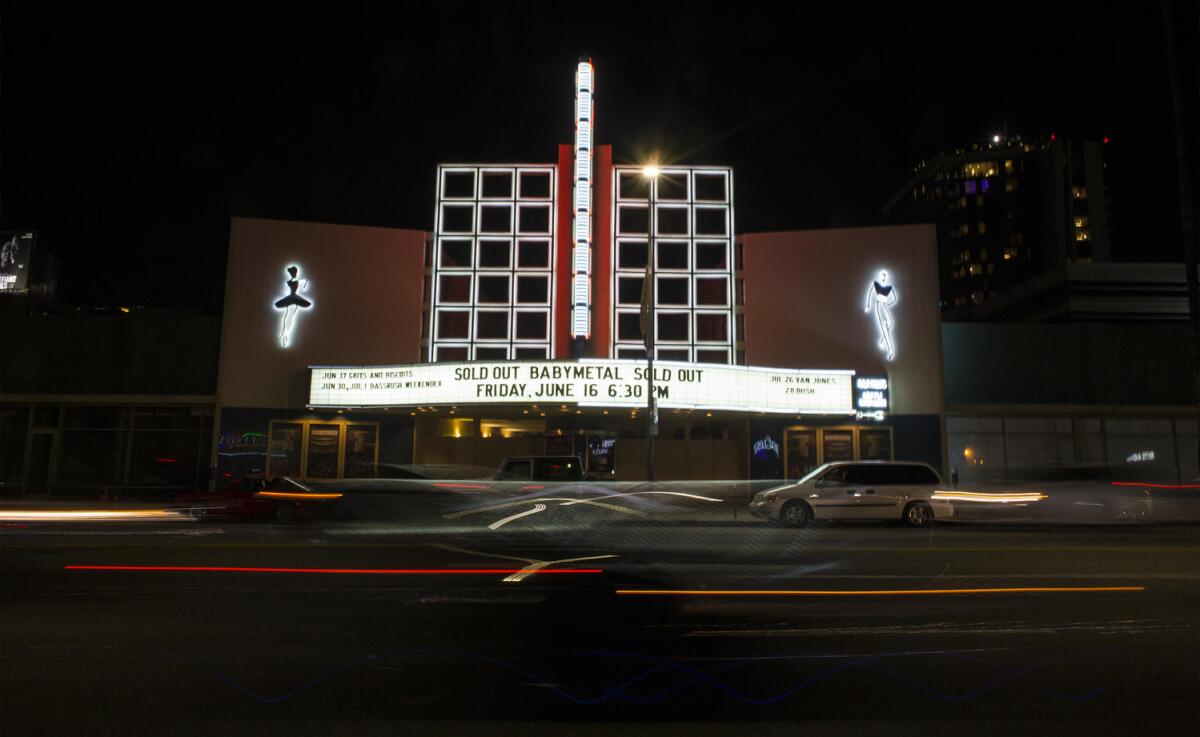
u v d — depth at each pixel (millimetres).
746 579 11195
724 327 31438
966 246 123375
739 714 5285
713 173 32469
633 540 16578
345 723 5070
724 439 31812
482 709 5379
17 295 36656
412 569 12141
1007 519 20828
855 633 7793
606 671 6375
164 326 30531
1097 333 30719
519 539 16734
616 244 31844
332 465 29953
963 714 5285
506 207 32219
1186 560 13320
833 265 31016
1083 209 108500
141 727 4977
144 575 11414
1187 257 19016
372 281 31062
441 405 27469
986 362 30422
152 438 29969
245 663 6582
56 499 29359
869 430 30000
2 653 6906
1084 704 5500
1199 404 18734
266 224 30688
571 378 26625
